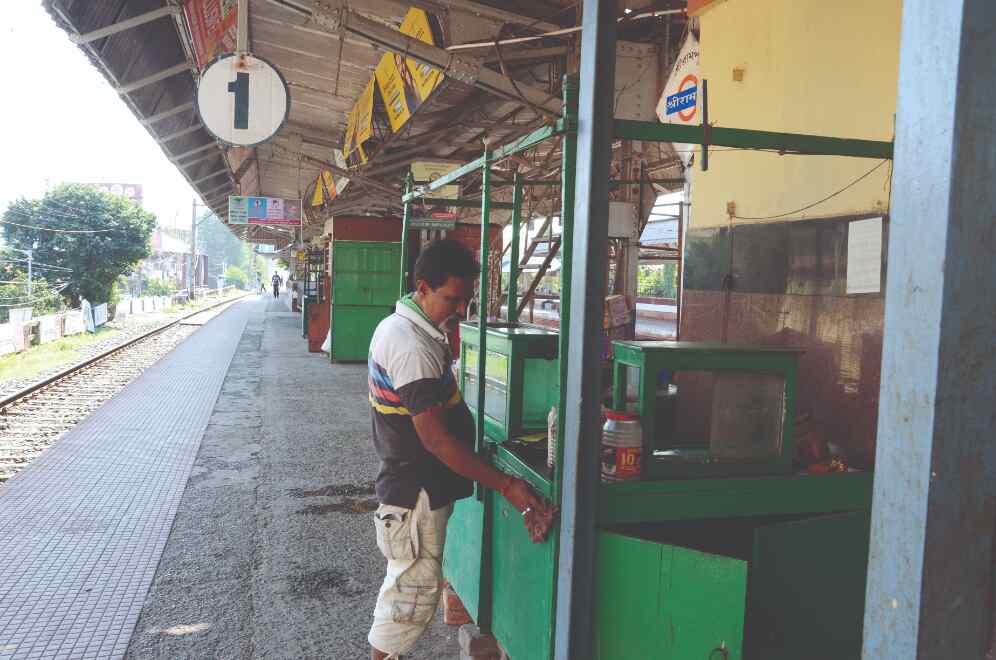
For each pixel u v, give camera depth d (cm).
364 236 1343
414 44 471
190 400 973
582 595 223
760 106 356
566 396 229
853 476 246
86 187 3709
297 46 750
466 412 282
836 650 232
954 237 114
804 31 326
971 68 112
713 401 234
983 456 120
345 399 991
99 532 481
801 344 324
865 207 290
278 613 374
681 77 465
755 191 354
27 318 1989
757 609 222
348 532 488
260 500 553
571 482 222
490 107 703
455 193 889
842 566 231
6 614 366
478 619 305
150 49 784
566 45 581
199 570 425
